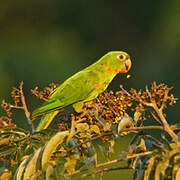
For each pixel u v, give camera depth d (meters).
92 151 5.54
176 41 25.58
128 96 5.92
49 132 5.62
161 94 5.49
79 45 27.47
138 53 26.59
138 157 5.41
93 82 7.88
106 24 27.73
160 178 5.04
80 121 5.69
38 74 23.06
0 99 21.22
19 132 5.65
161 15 26.62
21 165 5.45
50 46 26.92
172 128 5.33
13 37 28.50
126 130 5.38
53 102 7.12
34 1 28.95
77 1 27.88
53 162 5.50
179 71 24.14
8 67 22.66
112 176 12.17
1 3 29.72
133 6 27.44
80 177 5.41
